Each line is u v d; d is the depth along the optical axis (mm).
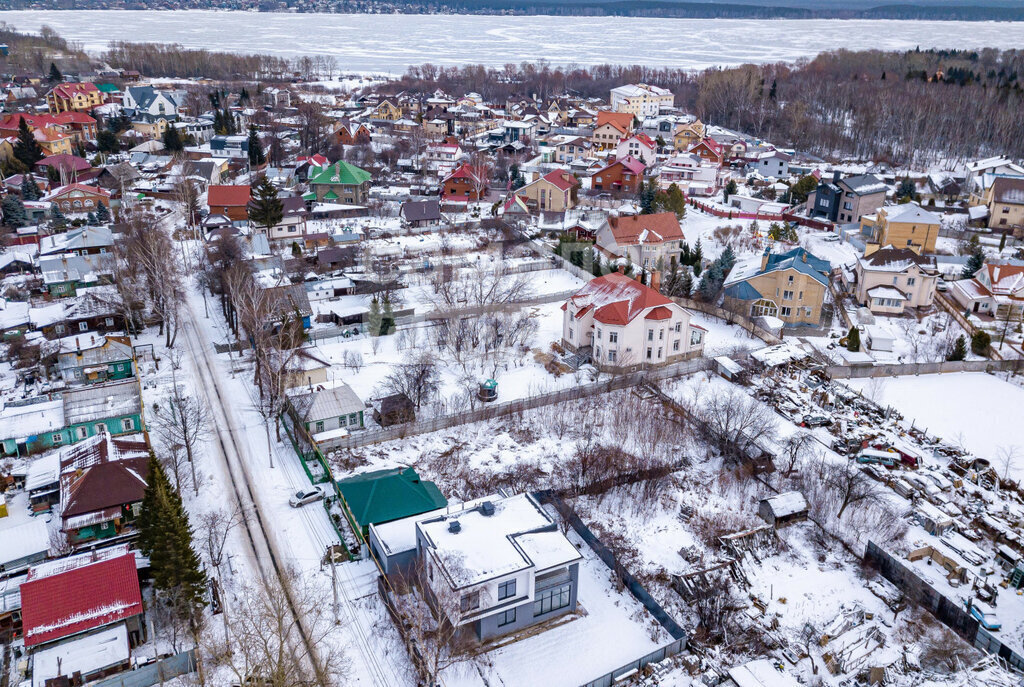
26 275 109250
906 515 64062
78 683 45125
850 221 138625
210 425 73938
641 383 84875
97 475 58969
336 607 52500
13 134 173250
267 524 60719
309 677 46312
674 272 111188
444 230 134375
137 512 60062
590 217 141625
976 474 69688
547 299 107000
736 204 155125
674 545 61000
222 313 100812
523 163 185375
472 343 90500
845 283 113250
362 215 143375
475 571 48469
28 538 56500
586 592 56094
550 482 67375
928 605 55375
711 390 84062
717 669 49188
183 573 48844
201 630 50062
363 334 94875
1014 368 90000
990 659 47875
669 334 88000
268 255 113062
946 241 133875
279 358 76812
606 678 47562
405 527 57062
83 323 91125
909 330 100438
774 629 53062
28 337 87688
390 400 74875
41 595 48031
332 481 65000
